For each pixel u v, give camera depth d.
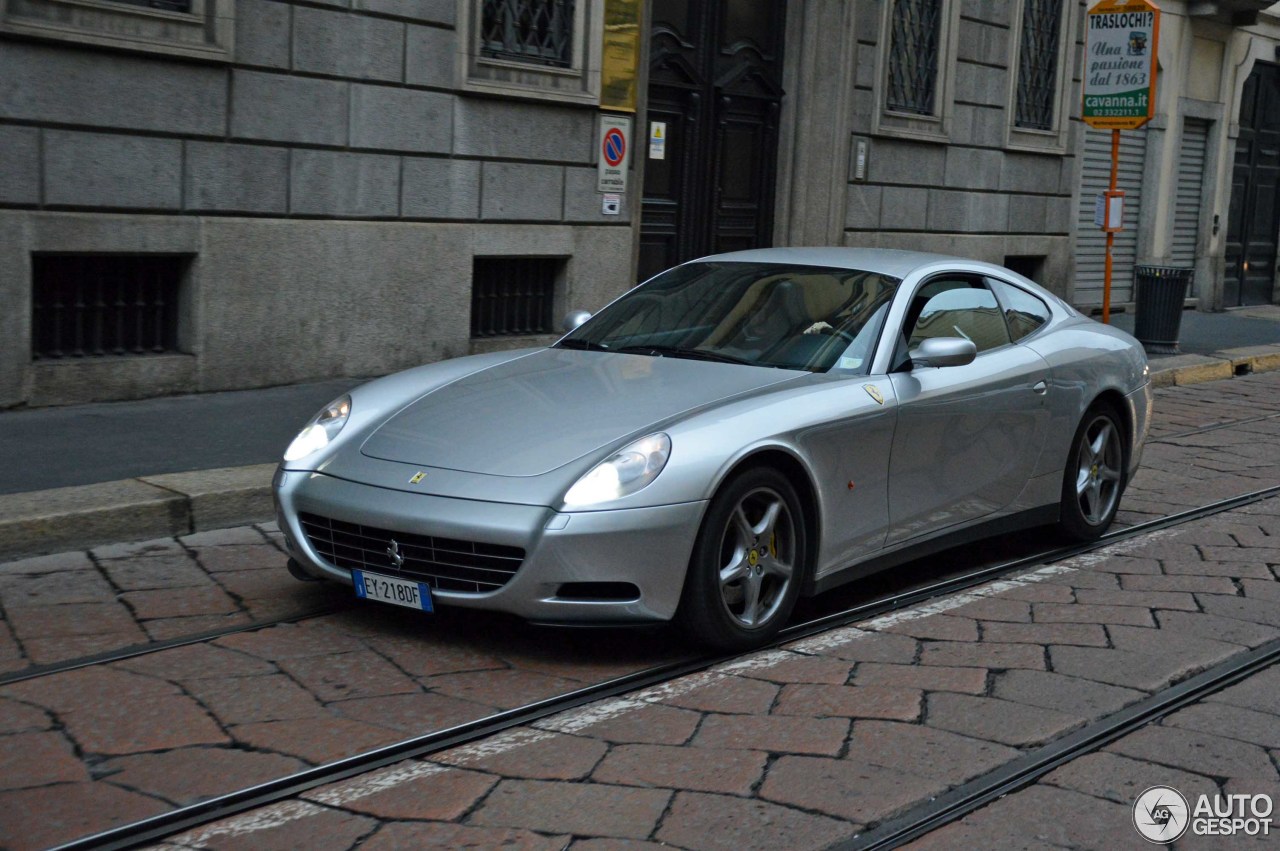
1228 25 20.50
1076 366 6.39
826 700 4.34
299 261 9.49
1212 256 21.08
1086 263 18.97
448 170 10.48
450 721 4.06
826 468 5.01
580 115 11.44
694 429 4.64
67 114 8.21
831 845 3.33
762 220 13.80
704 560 4.58
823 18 13.84
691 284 6.10
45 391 8.24
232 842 3.25
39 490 6.19
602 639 4.89
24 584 5.32
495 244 10.87
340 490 4.74
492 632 4.91
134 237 8.55
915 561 6.24
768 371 5.30
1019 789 3.72
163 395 8.84
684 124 12.79
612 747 3.91
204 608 5.09
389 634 4.84
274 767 3.68
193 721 3.99
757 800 3.57
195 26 8.73
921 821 3.49
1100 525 6.65
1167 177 20.03
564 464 4.55
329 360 9.78
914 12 14.98
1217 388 13.09
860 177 14.55
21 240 8.03
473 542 4.44
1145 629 5.22
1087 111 12.80
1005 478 5.99
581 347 5.82
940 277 6.00
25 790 3.50
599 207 11.70
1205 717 4.33
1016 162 16.83
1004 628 5.19
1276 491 8.12
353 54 9.70
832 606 5.46
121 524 5.94
